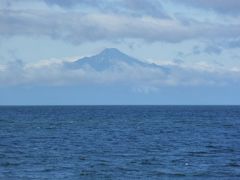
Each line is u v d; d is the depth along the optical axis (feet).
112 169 226.17
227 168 230.68
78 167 231.50
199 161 253.24
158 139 382.42
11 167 230.89
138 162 248.73
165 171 221.66
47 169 225.35
